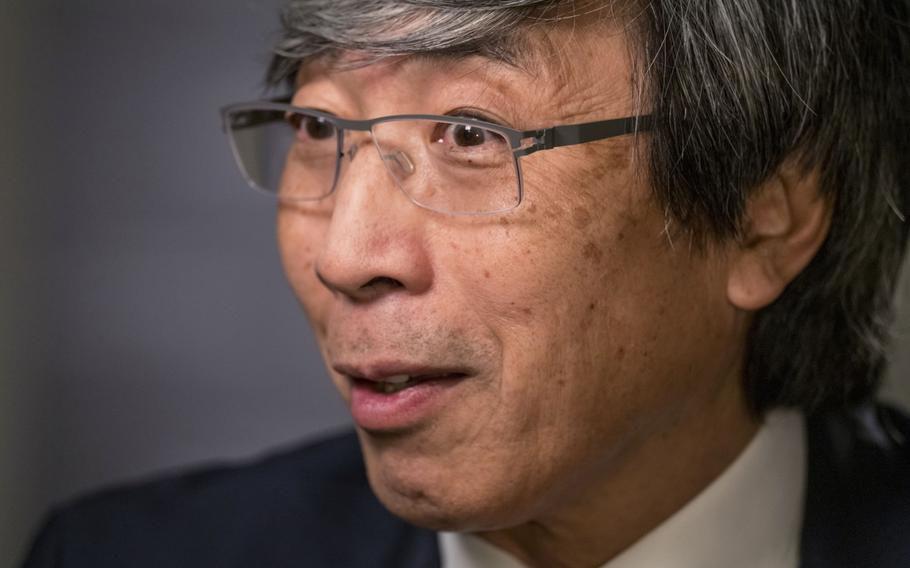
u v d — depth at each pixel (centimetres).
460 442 119
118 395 281
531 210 114
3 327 275
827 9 127
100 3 281
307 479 174
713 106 120
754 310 135
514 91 113
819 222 131
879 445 155
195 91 280
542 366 117
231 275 281
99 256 281
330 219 126
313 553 163
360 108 120
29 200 278
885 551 142
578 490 129
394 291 116
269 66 138
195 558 167
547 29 113
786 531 142
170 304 281
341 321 119
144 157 281
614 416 123
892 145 139
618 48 116
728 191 122
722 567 138
